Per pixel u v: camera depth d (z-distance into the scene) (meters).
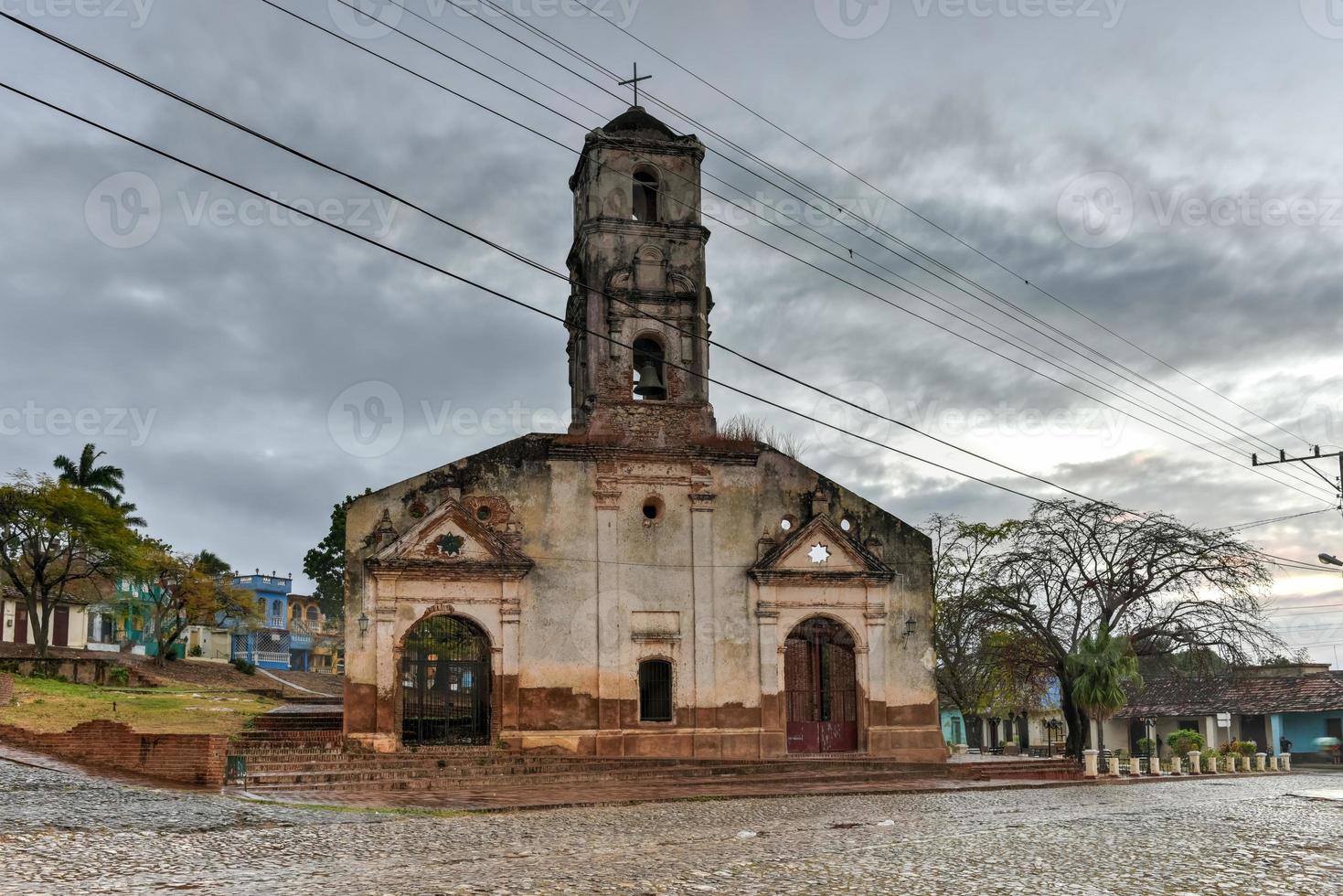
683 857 15.34
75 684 43.44
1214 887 12.97
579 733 33.47
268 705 40.25
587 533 34.62
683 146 36.94
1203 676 51.78
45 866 13.68
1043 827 19.38
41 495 56.94
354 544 32.75
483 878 13.34
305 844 16.47
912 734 36.06
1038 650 47.84
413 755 31.12
